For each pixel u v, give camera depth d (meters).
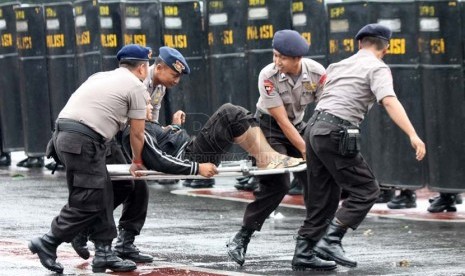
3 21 28.39
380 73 14.13
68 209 14.11
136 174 14.32
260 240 17.44
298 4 22.30
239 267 14.88
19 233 18.11
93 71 25.95
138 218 15.25
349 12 21.48
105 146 14.11
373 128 21.30
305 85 14.88
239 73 23.48
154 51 24.33
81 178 13.97
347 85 14.29
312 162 14.48
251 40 23.08
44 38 27.73
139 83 14.10
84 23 26.00
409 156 20.92
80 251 14.84
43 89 27.88
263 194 14.86
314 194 14.55
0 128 28.69
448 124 20.45
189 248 16.59
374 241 17.33
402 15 20.80
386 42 14.55
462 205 21.52
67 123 13.96
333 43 21.80
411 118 20.91
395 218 19.94
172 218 19.94
